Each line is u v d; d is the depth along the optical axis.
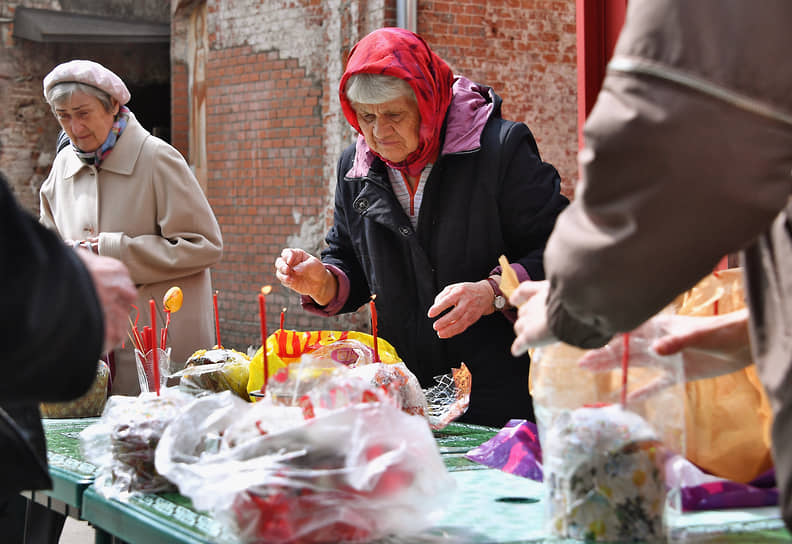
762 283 0.98
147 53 8.95
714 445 1.37
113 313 1.04
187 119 8.30
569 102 6.85
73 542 3.55
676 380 1.10
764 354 0.97
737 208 0.83
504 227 2.29
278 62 7.36
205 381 1.91
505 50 6.64
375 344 1.88
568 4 6.81
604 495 1.05
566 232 0.93
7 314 0.89
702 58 0.83
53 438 1.86
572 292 0.92
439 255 2.31
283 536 1.04
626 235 0.86
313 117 7.18
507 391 2.29
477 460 1.54
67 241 2.99
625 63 0.86
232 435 1.16
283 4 7.30
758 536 1.09
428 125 2.17
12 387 0.95
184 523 1.16
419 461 1.08
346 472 1.05
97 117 2.96
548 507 1.09
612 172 0.86
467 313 2.01
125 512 1.26
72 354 0.95
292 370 1.23
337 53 6.91
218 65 7.75
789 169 0.85
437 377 2.17
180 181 3.06
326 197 7.12
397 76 2.11
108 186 3.04
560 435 1.08
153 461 1.35
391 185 2.40
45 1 8.53
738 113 0.82
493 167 2.25
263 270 7.51
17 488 1.16
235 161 7.68
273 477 1.04
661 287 0.88
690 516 1.19
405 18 6.29
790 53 0.83
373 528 1.07
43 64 8.63
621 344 1.09
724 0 0.83
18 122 8.54
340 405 1.13
